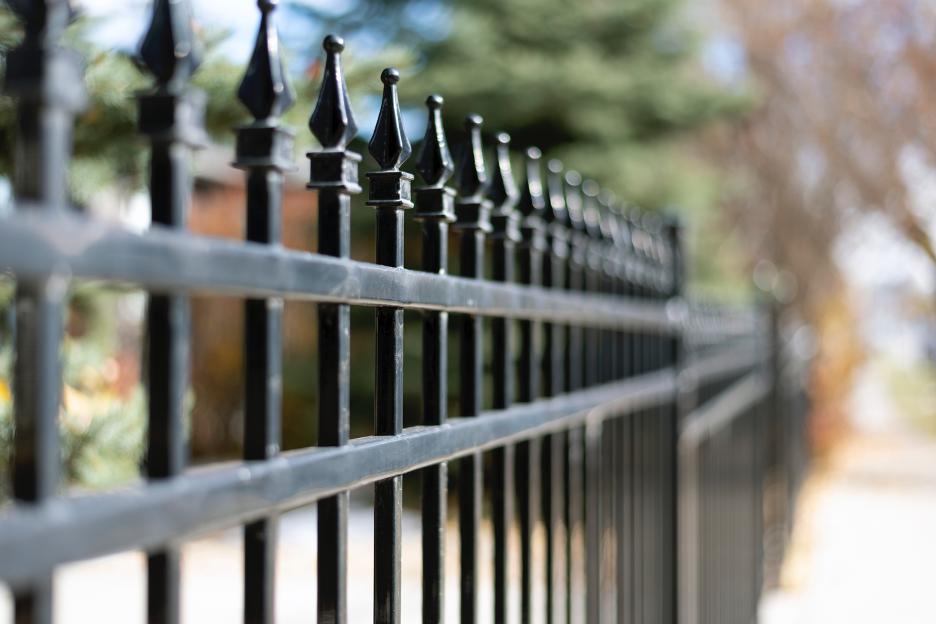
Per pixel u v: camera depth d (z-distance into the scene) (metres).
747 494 4.36
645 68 8.46
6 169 2.14
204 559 5.49
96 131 2.35
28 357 0.53
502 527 1.33
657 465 2.50
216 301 9.57
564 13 8.10
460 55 7.86
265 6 0.76
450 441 1.11
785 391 6.49
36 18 0.56
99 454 2.20
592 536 1.81
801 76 13.14
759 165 13.52
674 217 2.73
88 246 0.54
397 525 0.98
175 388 0.62
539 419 1.46
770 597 5.41
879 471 10.43
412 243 7.28
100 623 4.20
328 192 0.86
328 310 0.85
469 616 1.21
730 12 13.35
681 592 2.51
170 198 0.63
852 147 12.88
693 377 2.83
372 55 2.66
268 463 0.72
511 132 8.15
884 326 43.31
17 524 0.50
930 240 12.73
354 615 4.23
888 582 5.70
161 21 0.65
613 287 2.02
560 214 1.74
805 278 12.91
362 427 8.05
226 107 2.44
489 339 6.16
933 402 22.03
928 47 12.15
